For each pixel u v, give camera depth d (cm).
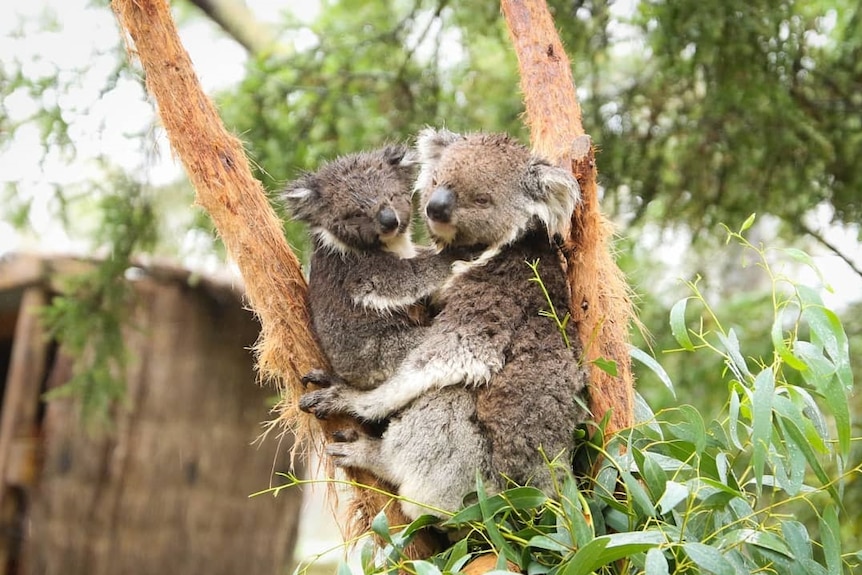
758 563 511
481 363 551
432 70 1092
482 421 546
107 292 1030
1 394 1344
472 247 613
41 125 929
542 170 577
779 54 987
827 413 985
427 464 543
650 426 558
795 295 496
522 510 519
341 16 1174
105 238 1030
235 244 555
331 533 1572
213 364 1221
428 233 660
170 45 559
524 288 578
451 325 569
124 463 1186
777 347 480
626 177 1063
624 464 508
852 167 1046
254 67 1066
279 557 1261
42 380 1183
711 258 1207
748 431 514
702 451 494
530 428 538
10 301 1234
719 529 473
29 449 1167
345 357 573
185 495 1205
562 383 544
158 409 1198
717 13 941
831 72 1040
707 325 1095
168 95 555
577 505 477
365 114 1091
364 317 580
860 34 1034
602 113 1070
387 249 626
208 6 1186
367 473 559
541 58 620
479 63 1158
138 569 1183
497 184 598
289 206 641
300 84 1084
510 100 1100
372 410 553
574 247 552
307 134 1068
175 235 1073
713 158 1063
